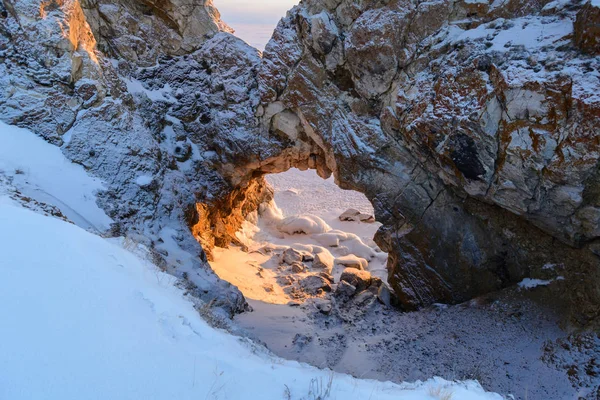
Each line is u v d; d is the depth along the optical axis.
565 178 7.45
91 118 10.55
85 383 2.73
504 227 9.82
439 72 9.59
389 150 11.02
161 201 11.48
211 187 14.61
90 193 9.54
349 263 16.30
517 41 8.50
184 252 10.83
